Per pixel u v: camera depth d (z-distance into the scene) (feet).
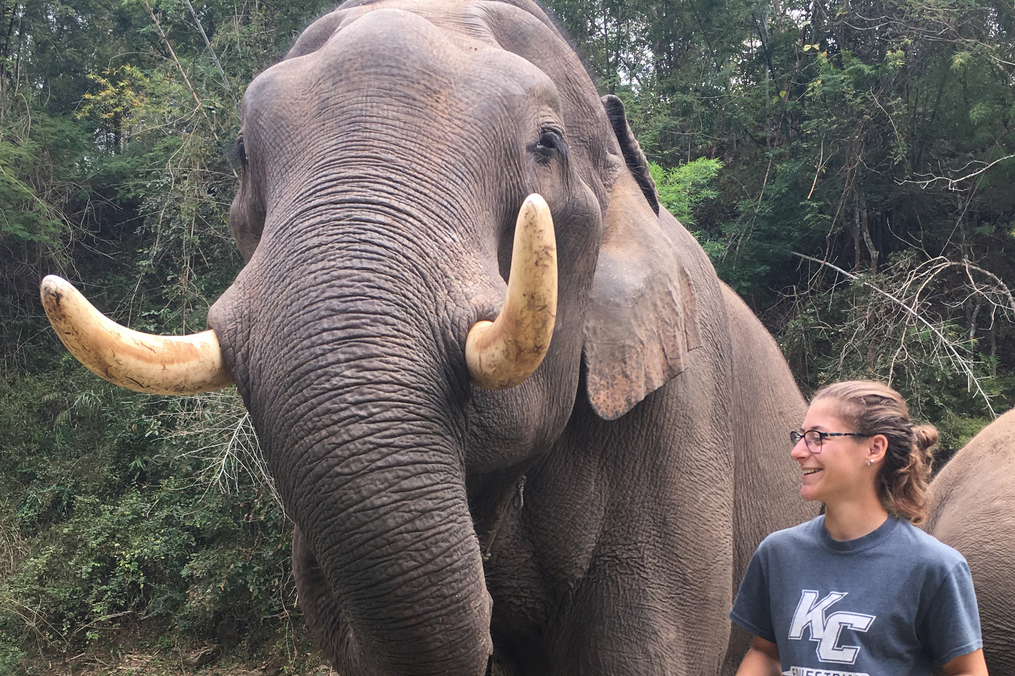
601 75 43.16
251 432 29.94
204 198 37.35
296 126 6.81
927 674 6.39
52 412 41.09
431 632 5.98
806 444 6.78
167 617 31.27
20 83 52.16
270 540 29.48
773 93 43.32
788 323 34.14
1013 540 14.85
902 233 39.11
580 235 7.95
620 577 9.51
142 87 49.24
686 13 45.91
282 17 42.29
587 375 8.39
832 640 6.40
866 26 39.29
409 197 6.38
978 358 33.40
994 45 34.55
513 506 9.43
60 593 31.27
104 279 48.62
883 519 6.64
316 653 28.30
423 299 6.14
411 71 6.82
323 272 6.04
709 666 9.91
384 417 5.79
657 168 35.94
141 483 36.60
